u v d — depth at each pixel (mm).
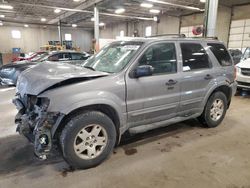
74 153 2373
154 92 2854
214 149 3033
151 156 2826
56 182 2275
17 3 14102
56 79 2299
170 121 3189
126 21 23750
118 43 3248
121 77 2584
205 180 2316
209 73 3488
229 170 2510
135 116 2762
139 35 22453
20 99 2766
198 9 14469
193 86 3299
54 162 2674
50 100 2188
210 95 3643
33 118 2416
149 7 15727
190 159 2756
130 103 2662
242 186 2221
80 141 2420
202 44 3500
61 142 2340
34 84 2395
